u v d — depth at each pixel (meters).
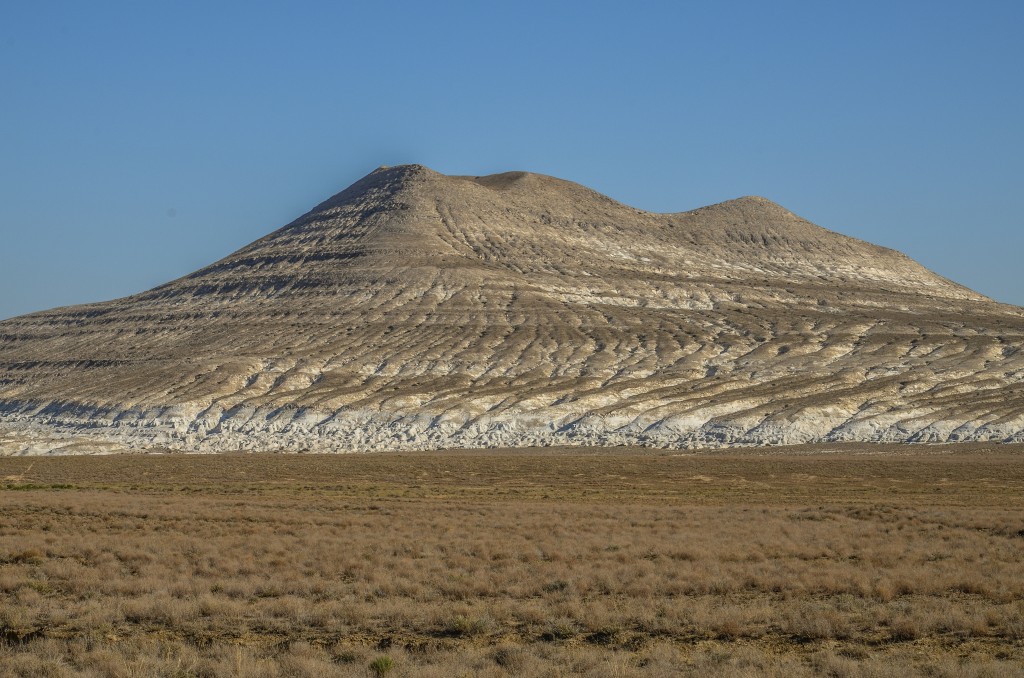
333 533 52.72
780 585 37.69
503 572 40.12
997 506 73.06
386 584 37.19
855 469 110.25
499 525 56.56
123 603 33.59
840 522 59.69
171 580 38.31
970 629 30.69
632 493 89.12
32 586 37.62
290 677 26.08
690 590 37.25
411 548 46.38
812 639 30.31
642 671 26.33
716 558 43.88
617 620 32.03
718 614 32.38
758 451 146.62
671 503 78.06
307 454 144.75
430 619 32.31
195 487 94.44
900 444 148.00
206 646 29.47
